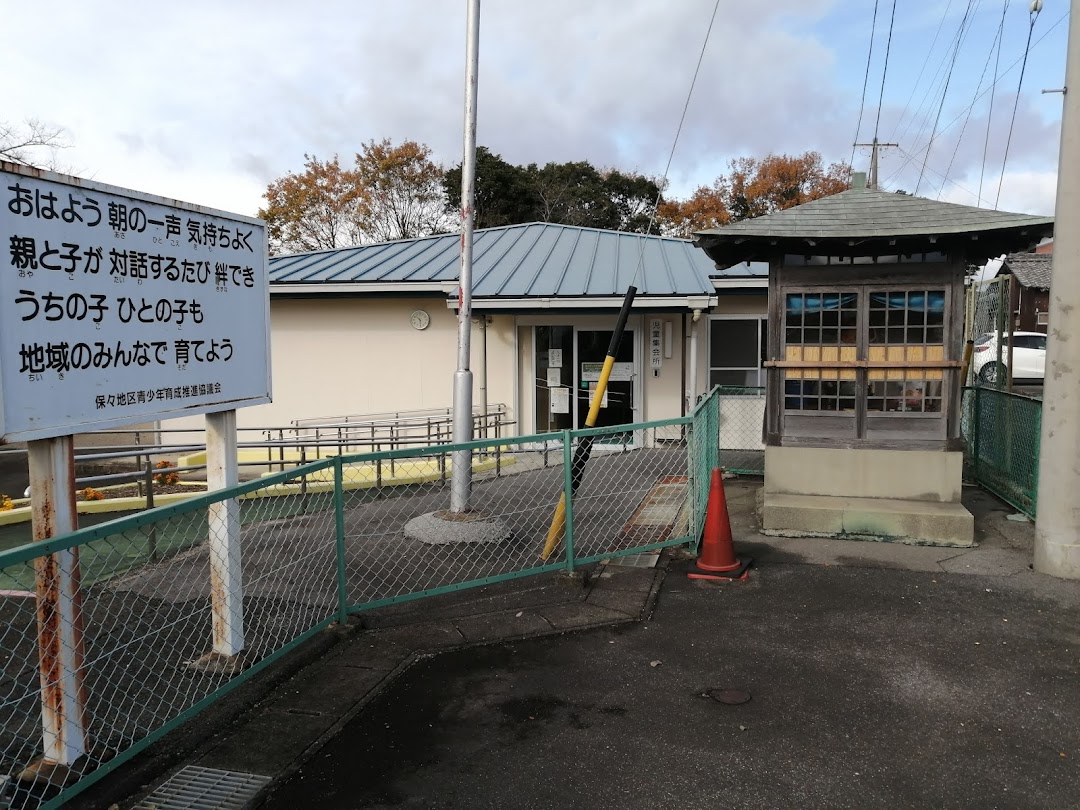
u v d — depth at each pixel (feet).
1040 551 19.88
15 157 64.23
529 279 43.45
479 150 124.26
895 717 12.68
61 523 10.53
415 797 10.61
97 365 10.99
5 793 10.06
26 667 13.99
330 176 117.39
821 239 22.20
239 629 14.47
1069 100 18.97
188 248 12.85
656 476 32.48
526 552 22.20
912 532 22.53
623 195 134.00
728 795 10.59
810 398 24.38
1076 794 10.55
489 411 44.16
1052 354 19.49
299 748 11.87
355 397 45.91
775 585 19.17
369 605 17.03
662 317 43.29
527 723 12.61
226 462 14.06
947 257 23.12
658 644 15.76
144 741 11.03
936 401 23.57
